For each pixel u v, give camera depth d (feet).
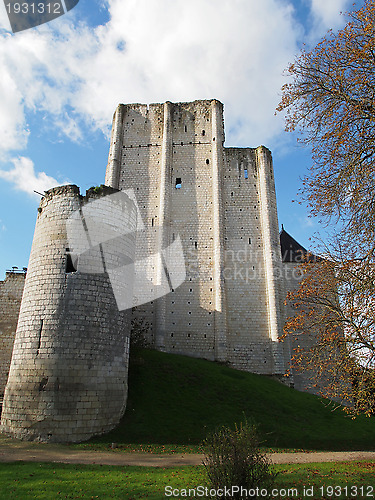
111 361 55.01
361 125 42.01
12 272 89.56
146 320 104.01
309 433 61.98
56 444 46.98
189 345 102.78
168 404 63.82
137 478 33.35
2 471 34.73
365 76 40.91
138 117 128.77
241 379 83.15
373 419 72.02
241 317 106.93
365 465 41.32
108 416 52.70
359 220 40.65
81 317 53.93
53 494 28.45
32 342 52.80
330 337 41.86
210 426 59.16
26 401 49.85
